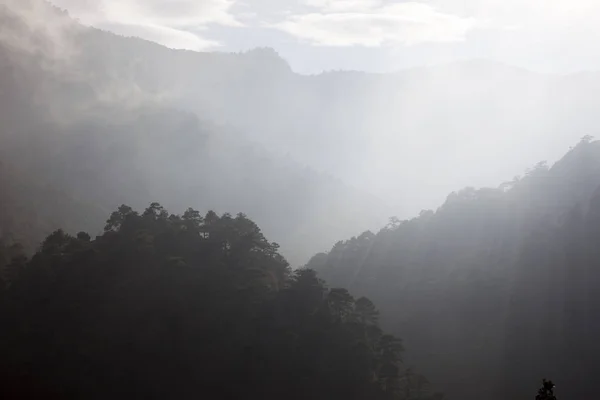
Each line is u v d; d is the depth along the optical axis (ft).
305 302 373.61
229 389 345.92
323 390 339.98
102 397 345.92
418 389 359.25
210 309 369.09
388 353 356.59
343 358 346.13
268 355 349.20
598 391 387.14
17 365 354.13
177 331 361.51
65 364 355.97
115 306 374.43
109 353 357.41
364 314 383.65
